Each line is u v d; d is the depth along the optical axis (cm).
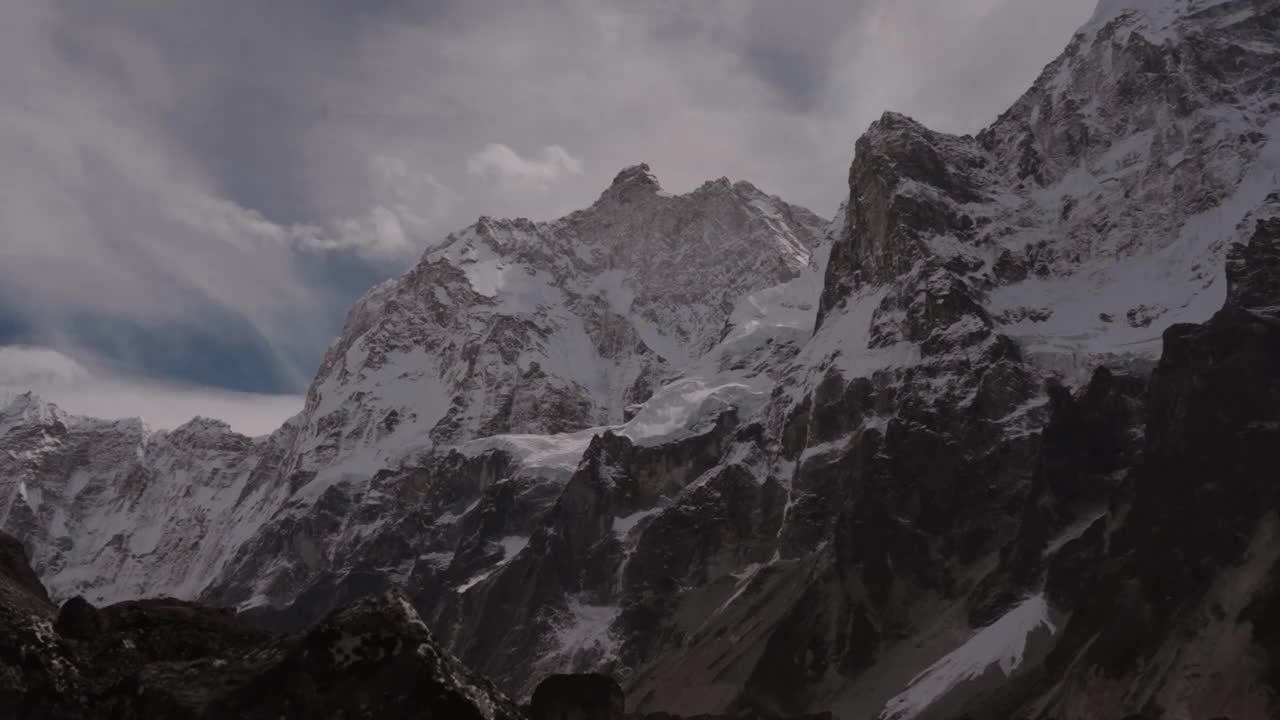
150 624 3247
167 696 2845
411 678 2778
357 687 2767
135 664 3106
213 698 2819
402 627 2823
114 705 2917
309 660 2797
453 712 2766
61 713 2902
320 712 2750
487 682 2905
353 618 2825
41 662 2938
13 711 2880
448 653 2875
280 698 2781
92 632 3170
